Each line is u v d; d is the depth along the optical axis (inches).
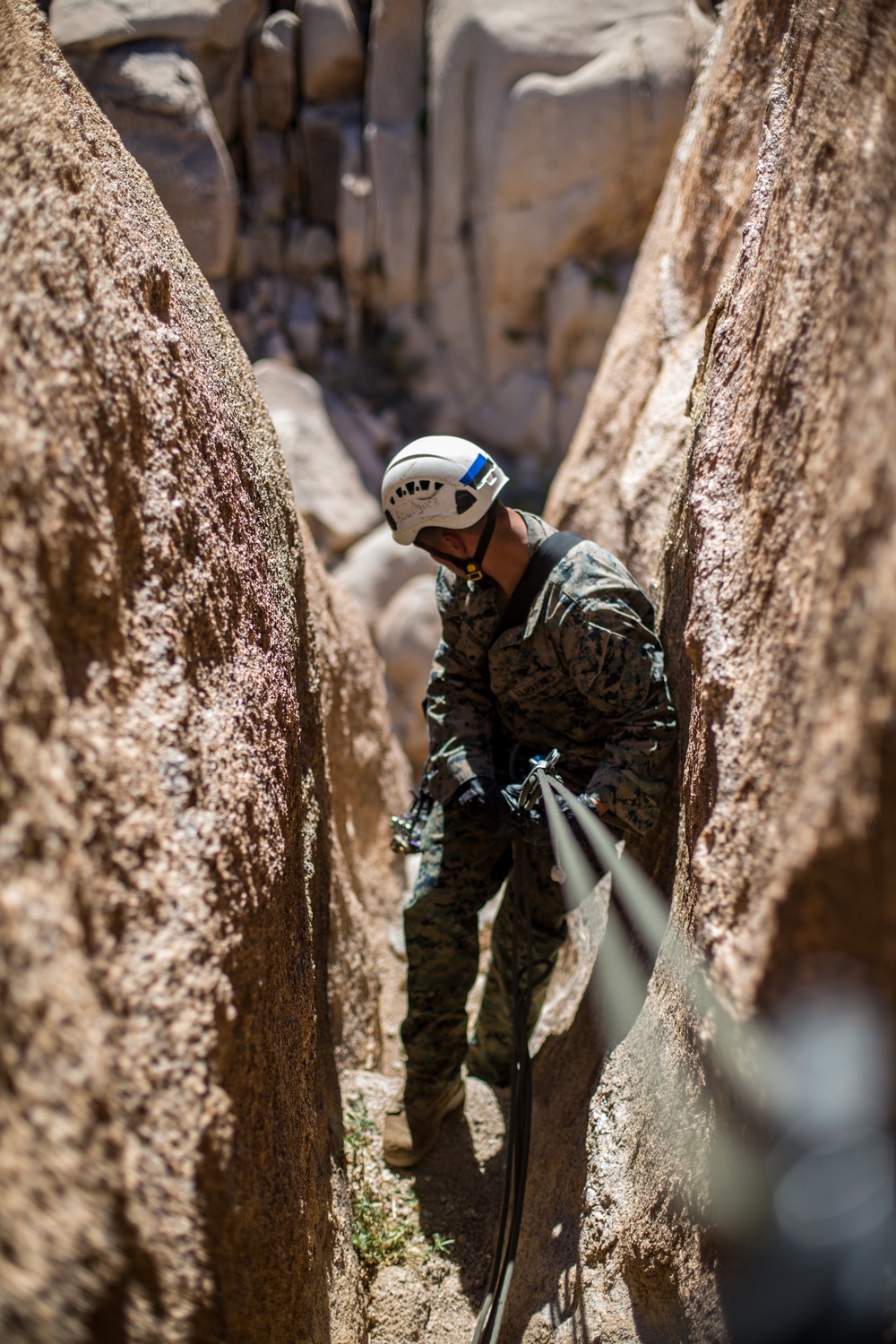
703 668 61.8
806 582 47.6
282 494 89.5
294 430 344.5
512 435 375.9
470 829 91.2
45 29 60.9
